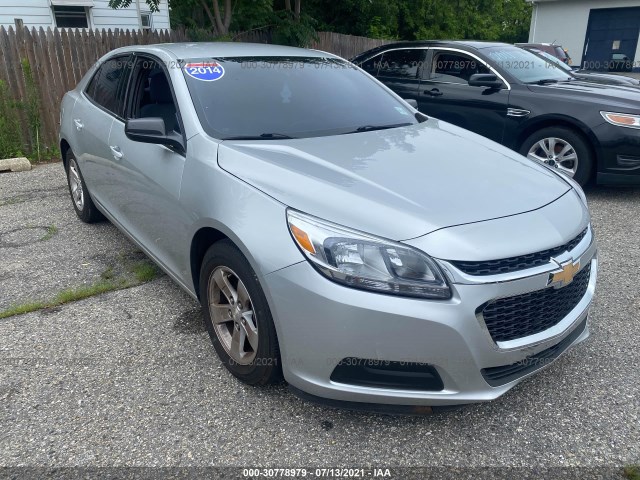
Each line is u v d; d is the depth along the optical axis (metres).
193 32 9.42
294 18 11.32
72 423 2.51
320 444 2.39
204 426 2.49
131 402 2.65
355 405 2.32
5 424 2.50
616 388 2.74
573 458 2.31
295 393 2.43
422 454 2.34
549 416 2.56
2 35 7.46
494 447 2.38
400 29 24.12
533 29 24.95
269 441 2.41
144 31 8.86
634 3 22.11
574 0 23.50
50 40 7.83
